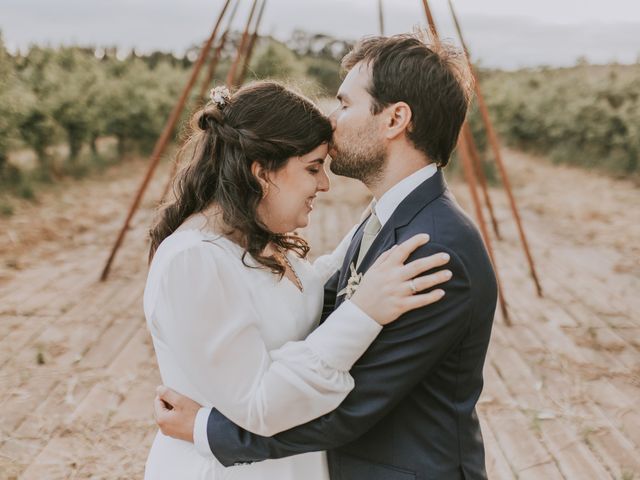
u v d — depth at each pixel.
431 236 1.21
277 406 1.17
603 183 10.74
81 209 7.73
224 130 1.28
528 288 5.16
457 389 1.27
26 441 2.81
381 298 1.16
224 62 14.73
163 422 1.29
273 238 1.40
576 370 3.63
